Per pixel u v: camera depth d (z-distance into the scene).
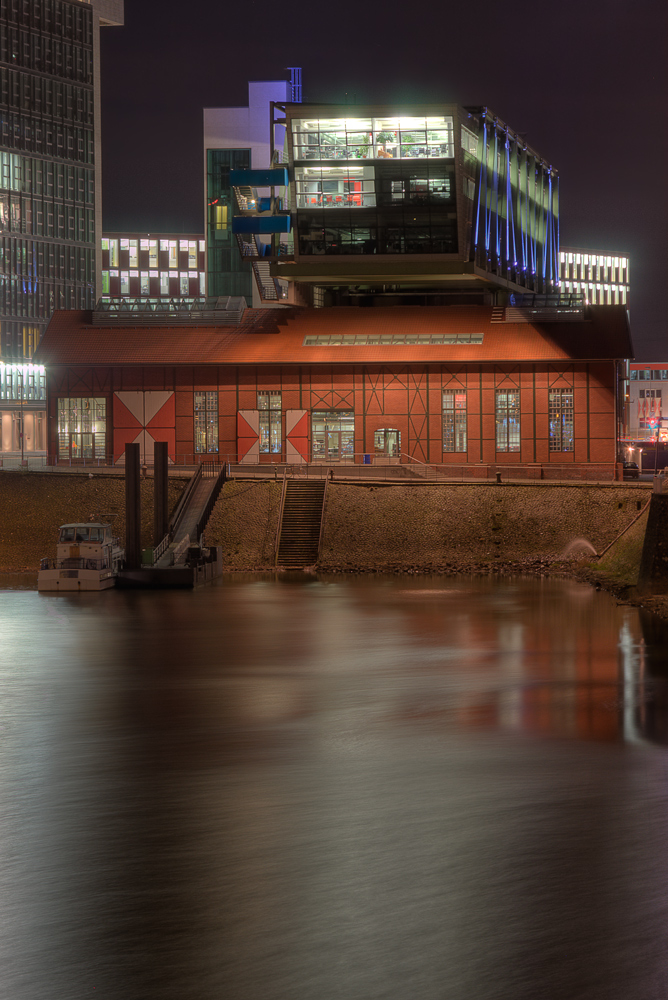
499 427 87.31
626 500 72.31
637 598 53.75
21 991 12.68
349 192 85.75
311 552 72.31
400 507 75.12
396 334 89.81
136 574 61.38
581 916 14.58
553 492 74.31
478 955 13.45
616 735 26.09
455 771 22.62
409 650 39.88
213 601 55.34
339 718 28.44
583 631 44.00
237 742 25.67
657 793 20.75
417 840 17.86
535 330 88.12
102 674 35.56
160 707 30.12
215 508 76.88
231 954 13.58
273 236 89.94
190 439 90.56
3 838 18.27
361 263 87.31
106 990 12.70
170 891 15.66
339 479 78.56
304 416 89.19
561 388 86.44
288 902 15.18
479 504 74.50
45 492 79.06
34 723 28.12
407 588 60.28
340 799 20.52
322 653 39.41
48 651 40.28
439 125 83.62
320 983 12.80
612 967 13.10
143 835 18.34
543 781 21.72
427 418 88.00
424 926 14.32
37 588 61.31
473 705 29.98
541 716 28.41
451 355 87.19
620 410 89.62
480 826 18.62
